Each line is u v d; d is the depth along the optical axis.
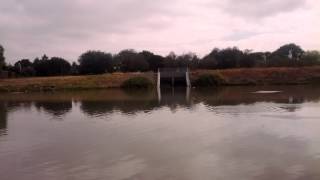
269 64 140.38
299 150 25.89
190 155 25.61
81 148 28.62
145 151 27.02
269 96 63.50
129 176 21.77
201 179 20.94
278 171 21.72
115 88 101.50
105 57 147.00
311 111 43.03
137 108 51.25
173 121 39.16
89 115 45.75
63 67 150.62
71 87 104.00
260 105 50.34
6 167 24.34
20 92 95.31
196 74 109.56
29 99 71.62
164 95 72.44
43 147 29.45
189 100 60.50
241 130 33.22
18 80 109.19
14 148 29.48
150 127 36.06
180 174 21.84
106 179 21.42
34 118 45.34
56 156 26.59
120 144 29.39
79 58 151.12
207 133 32.47
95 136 32.84
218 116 41.56
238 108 47.91
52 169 23.61
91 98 69.50
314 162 23.08
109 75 112.81
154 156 25.64
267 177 20.84
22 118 45.72
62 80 108.00
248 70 111.00
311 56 144.75
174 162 24.12
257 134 31.41
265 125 35.06
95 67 145.25
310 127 33.50
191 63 151.25
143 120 40.44
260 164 23.09
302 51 183.38
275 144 27.78
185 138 30.78
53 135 34.12
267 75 107.81
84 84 106.00
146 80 103.56
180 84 107.69
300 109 45.06
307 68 111.38
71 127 37.88
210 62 143.38
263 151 25.94
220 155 25.36
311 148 26.31
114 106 54.41
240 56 146.38
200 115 42.84
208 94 72.00
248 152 25.83
